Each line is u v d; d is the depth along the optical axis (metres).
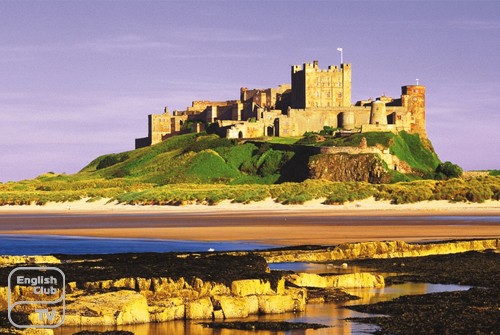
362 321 55.47
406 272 77.31
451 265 81.56
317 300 62.50
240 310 57.09
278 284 61.38
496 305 59.50
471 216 171.00
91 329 52.09
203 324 54.44
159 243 107.62
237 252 86.81
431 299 62.44
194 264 67.56
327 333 52.38
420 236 115.38
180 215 187.38
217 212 198.38
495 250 95.56
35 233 130.38
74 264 69.44
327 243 104.69
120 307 53.94
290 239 111.56
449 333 51.22
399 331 52.34
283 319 56.47
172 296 58.22
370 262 84.00
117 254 83.56
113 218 178.62
